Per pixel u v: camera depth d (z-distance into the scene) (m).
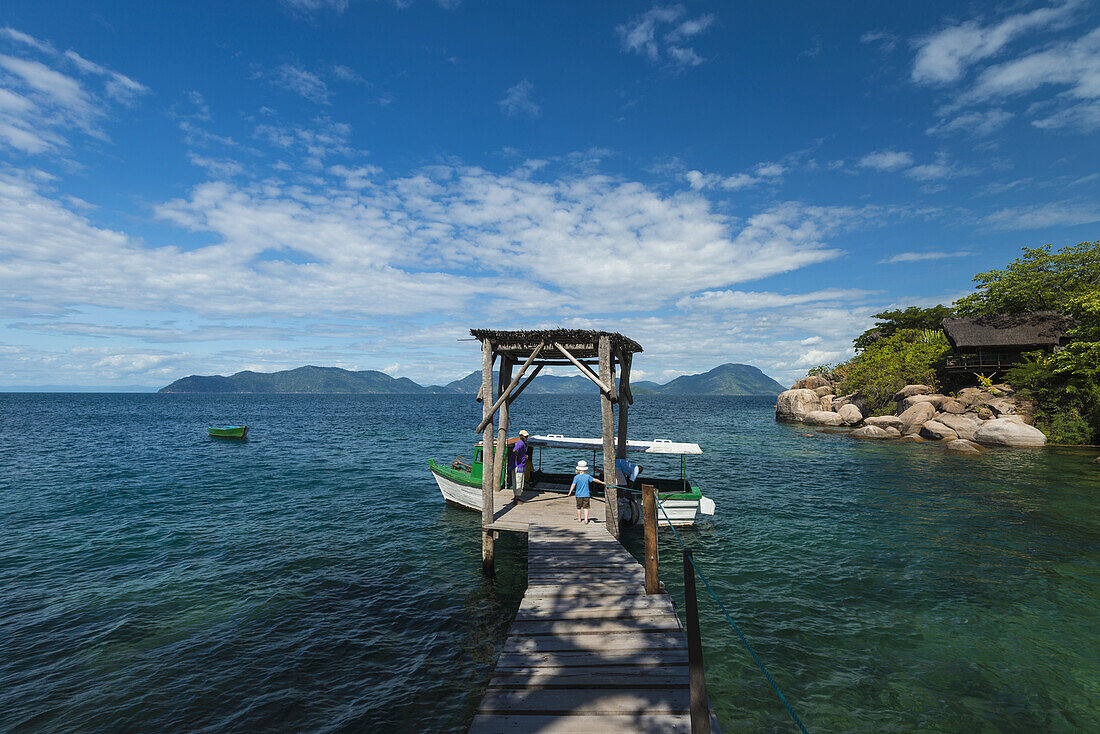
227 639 10.15
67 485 25.66
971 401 45.00
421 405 158.12
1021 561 14.32
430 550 15.76
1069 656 9.34
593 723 5.54
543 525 13.91
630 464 17.16
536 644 7.31
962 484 25.22
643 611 8.39
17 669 9.02
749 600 11.89
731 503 21.78
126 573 13.64
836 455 36.28
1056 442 38.94
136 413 96.56
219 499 22.67
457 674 9.05
